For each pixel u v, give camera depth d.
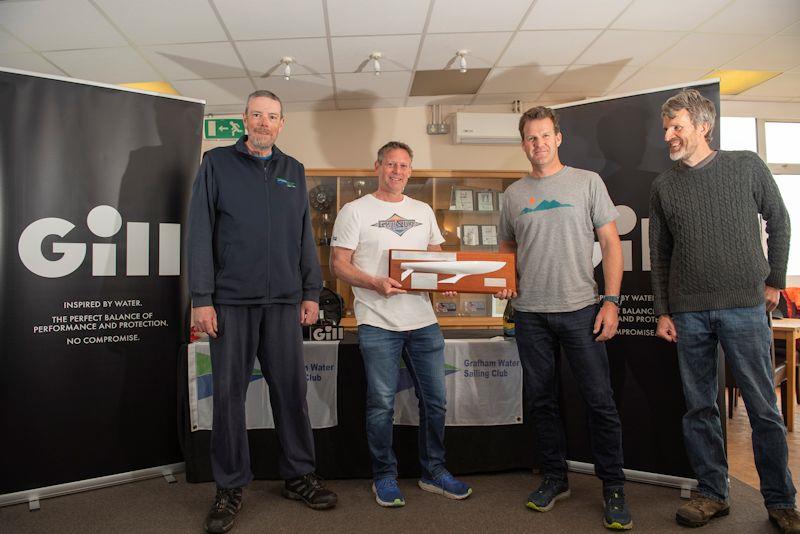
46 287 2.12
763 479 1.80
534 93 4.75
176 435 2.38
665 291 1.99
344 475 2.32
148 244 2.33
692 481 2.14
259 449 2.32
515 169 5.10
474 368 2.39
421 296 2.15
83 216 2.19
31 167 2.11
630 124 2.34
